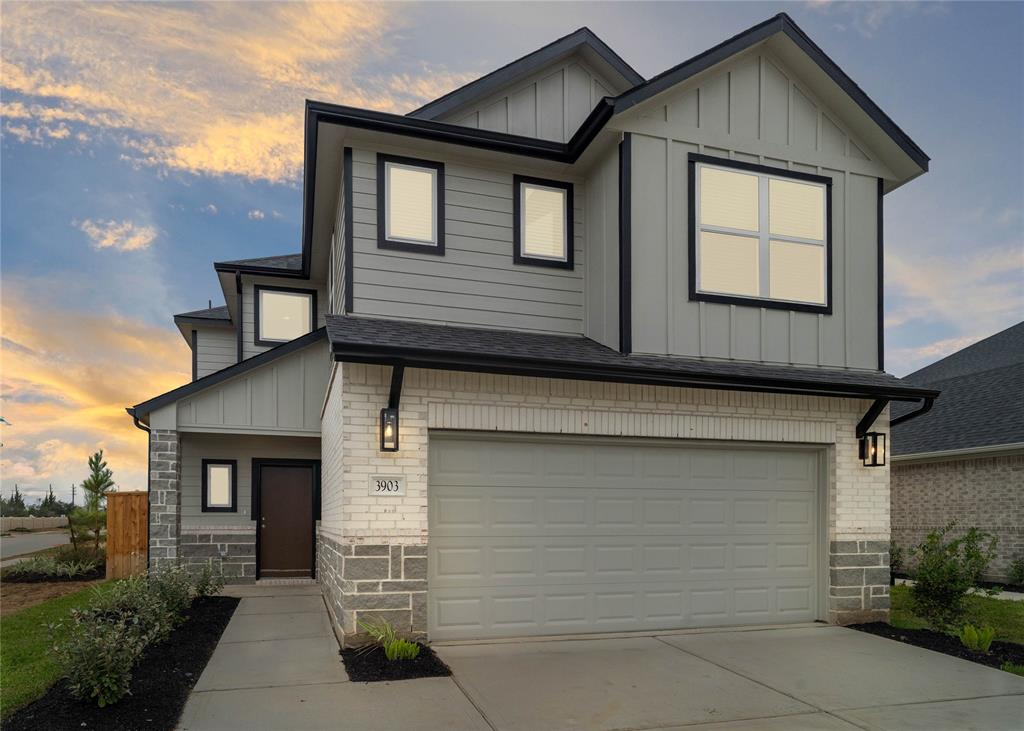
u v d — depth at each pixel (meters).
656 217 7.89
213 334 15.72
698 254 8.06
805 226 8.62
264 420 10.67
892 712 5.12
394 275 7.86
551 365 6.73
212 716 4.70
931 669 6.27
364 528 6.50
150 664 5.80
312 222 10.16
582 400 7.39
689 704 5.18
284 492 12.53
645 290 7.76
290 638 7.16
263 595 10.35
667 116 8.05
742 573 8.04
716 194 8.23
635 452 7.75
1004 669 6.30
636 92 7.69
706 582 7.88
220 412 10.55
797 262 8.55
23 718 4.54
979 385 16.17
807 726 4.80
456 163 8.26
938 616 7.92
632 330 7.66
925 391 8.12
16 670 5.97
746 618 8.00
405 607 6.53
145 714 4.65
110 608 7.18
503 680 5.65
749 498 8.16
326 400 9.35
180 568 8.57
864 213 8.91
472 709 4.93
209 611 8.59
